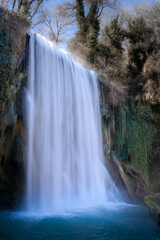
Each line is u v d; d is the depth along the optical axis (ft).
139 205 34.63
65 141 35.96
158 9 74.28
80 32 68.08
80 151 38.22
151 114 54.08
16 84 28.94
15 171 29.50
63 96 37.68
